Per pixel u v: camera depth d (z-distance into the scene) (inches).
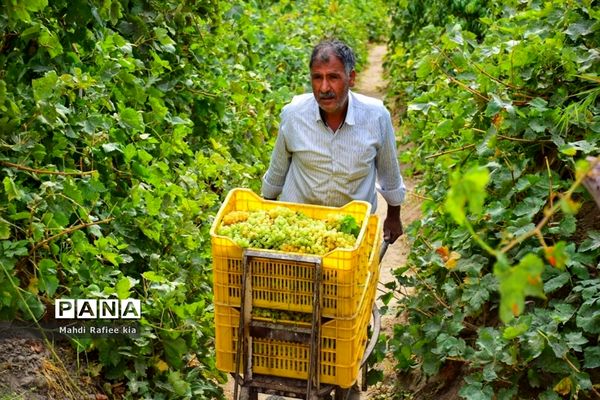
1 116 158.9
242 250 135.6
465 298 165.6
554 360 146.1
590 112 171.5
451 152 195.6
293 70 427.8
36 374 147.9
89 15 181.3
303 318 137.5
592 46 184.5
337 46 153.8
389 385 195.3
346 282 132.8
